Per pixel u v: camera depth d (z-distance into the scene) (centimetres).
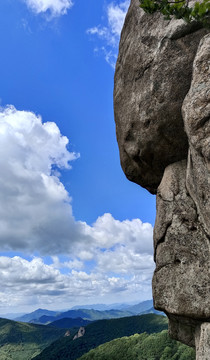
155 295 591
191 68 580
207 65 457
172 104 600
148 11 562
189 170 519
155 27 638
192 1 591
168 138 635
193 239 555
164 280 579
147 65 635
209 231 474
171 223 596
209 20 523
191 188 532
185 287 541
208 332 491
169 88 599
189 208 579
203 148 429
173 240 582
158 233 619
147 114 636
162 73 607
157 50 619
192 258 546
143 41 652
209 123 427
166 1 536
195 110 445
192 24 581
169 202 616
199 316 514
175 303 548
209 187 434
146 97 635
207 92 438
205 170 439
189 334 577
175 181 627
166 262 585
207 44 470
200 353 495
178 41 595
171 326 605
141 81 653
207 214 451
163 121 618
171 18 608
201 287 521
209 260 522
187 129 466
